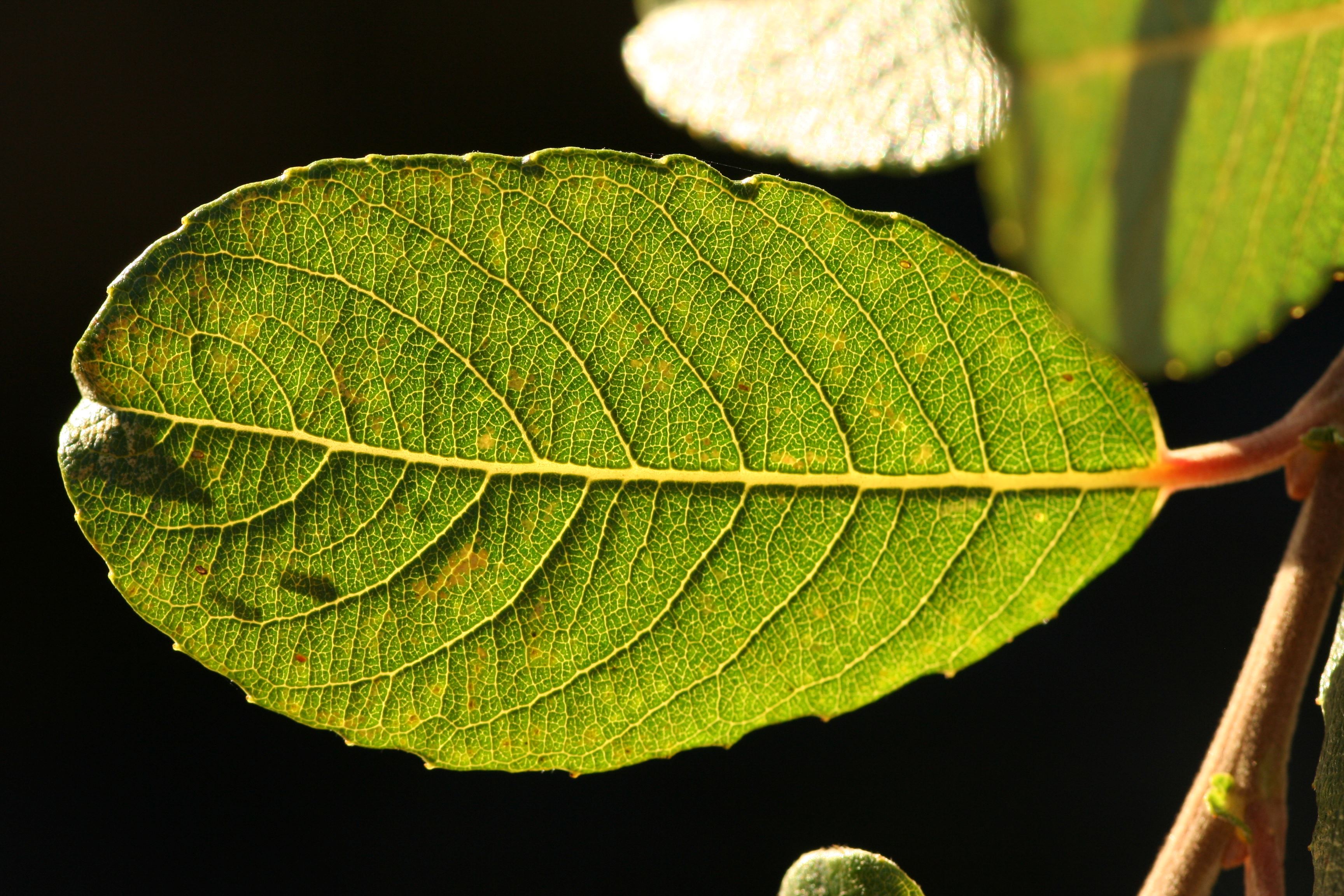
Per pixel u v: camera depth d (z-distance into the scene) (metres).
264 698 0.24
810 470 0.24
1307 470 0.24
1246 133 0.21
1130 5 0.20
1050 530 0.24
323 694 0.24
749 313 0.24
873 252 0.24
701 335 0.24
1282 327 0.21
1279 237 0.21
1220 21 0.21
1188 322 0.21
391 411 0.24
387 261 0.24
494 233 0.24
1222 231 0.21
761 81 0.24
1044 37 0.19
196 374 0.24
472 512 0.24
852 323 0.24
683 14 0.24
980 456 0.24
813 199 0.24
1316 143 0.21
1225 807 0.24
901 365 0.24
